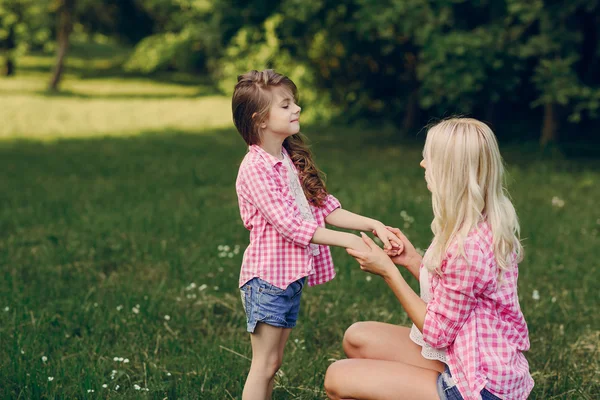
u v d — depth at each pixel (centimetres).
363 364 256
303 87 1836
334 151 1232
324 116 1820
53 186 877
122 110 2111
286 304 269
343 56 1691
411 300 253
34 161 1116
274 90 269
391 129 1639
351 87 1805
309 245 278
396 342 279
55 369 331
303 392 323
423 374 251
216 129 1664
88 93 2680
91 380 318
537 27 1098
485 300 241
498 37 988
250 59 1834
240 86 273
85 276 495
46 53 4225
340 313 418
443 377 246
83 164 1080
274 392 321
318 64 1777
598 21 1178
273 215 261
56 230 633
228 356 355
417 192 810
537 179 903
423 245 568
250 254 270
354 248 257
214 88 3052
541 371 342
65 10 2752
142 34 3844
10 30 3034
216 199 789
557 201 738
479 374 236
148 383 327
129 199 784
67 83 3042
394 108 1762
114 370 331
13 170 1019
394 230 291
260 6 1183
